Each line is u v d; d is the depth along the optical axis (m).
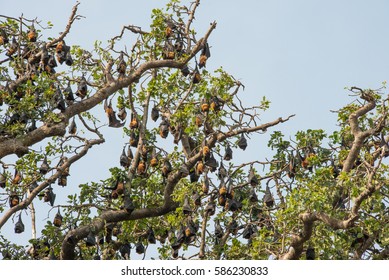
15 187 64.62
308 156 64.19
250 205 66.25
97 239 65.88
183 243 65.00
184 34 65.75
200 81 67.62
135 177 67.19
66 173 68.06
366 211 57.00
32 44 66.38
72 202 65.19
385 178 53.53
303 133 65.19
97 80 65.25
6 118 58.59
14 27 67.94
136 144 68.88
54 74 65.19
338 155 64.38
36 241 63.06
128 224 67.00
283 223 54.09
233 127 64.31
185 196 63.59
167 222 68.00
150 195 67.06
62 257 61.34
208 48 66.56
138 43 67.12
